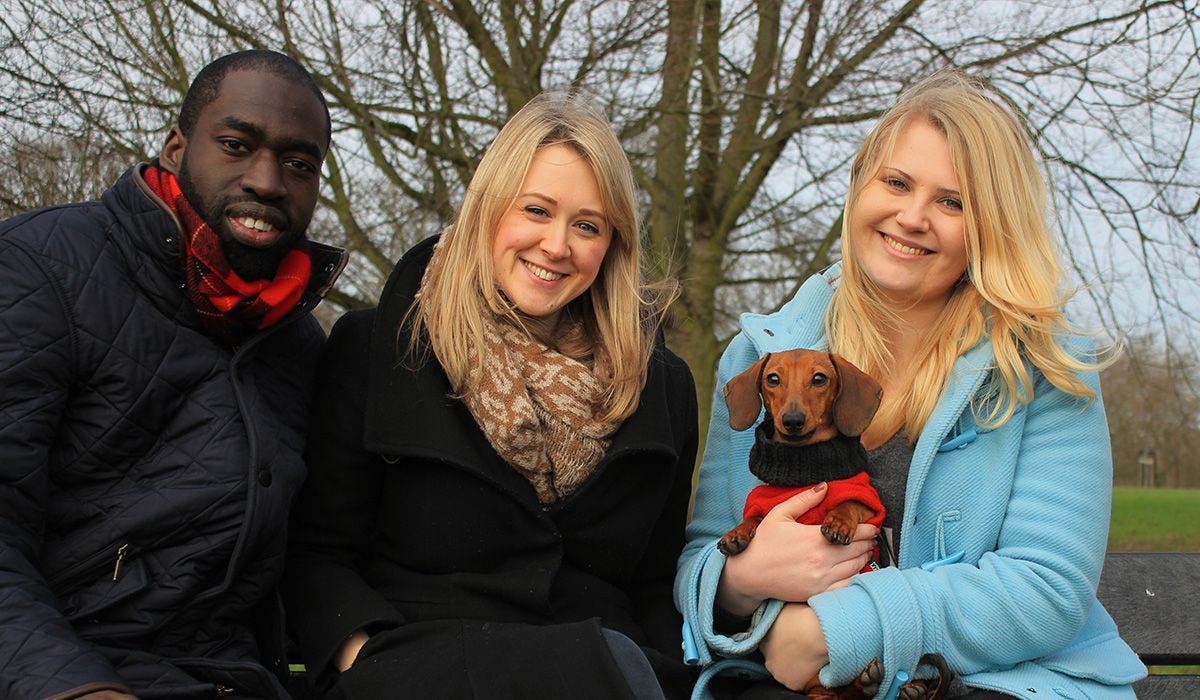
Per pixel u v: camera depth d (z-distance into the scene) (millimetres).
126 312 2215
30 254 2121
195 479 2246
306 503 2635
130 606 2203
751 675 2637
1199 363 8492
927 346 2742
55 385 2123
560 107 2711
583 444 2658
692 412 2988
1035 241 2654
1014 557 2502
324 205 7973
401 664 2254
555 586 2654
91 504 2205
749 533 2514
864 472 2516
